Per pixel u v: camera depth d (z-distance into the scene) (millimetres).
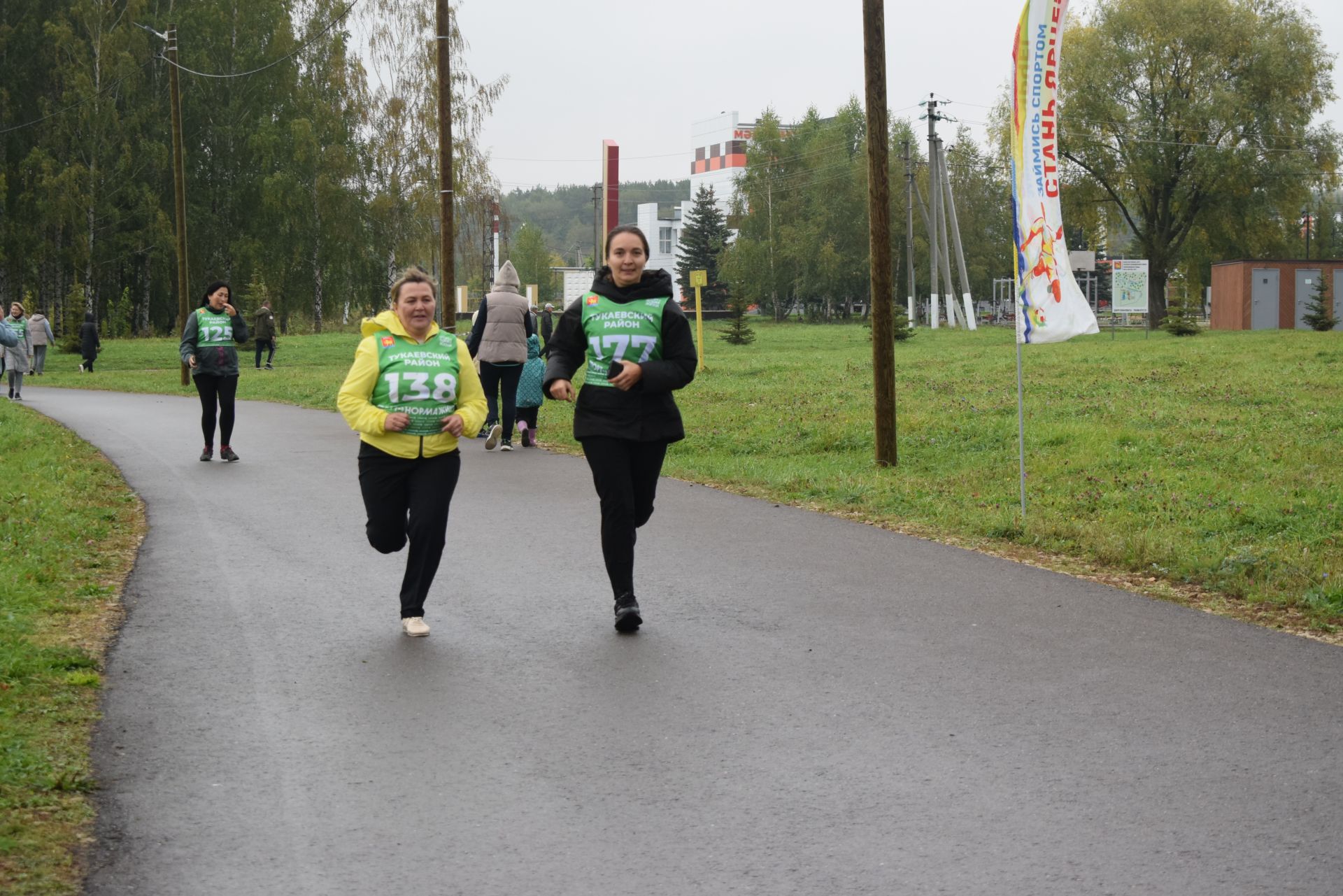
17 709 4867
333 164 53375
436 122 53688
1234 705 5160
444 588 7367
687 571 7836
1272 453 11867
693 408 18172
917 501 10242
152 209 50781
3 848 3623
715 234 105312
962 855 3713
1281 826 3918
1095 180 51781
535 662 5797
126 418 18453
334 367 32875
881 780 4332
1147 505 9664
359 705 5152
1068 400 16828
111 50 50375
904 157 63562
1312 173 48344
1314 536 8406
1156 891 3471
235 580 7531
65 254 50188
